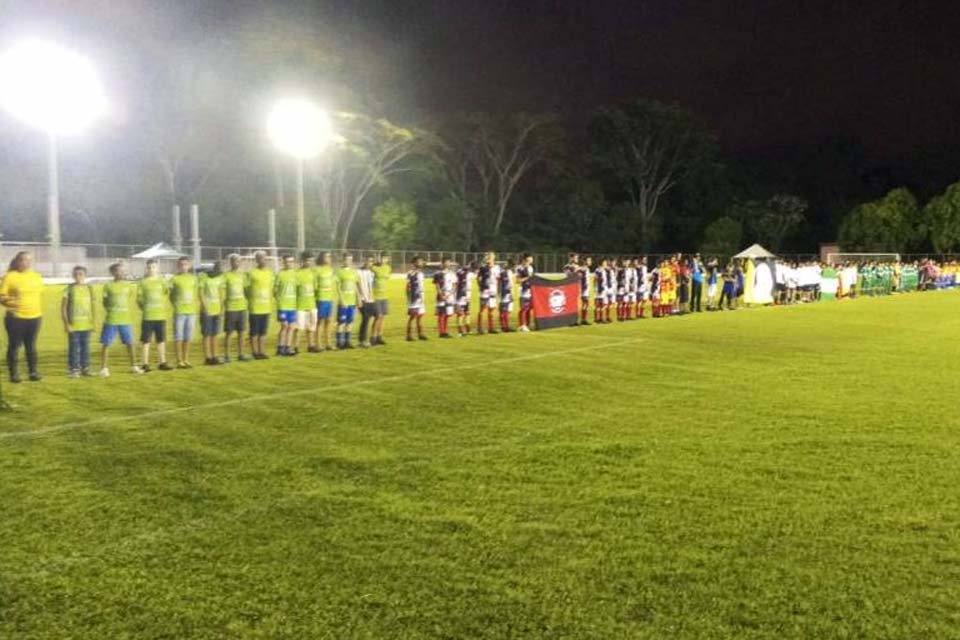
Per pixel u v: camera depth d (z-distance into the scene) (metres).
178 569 5.73
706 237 79.38
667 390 12.80
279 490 7.47
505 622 4.98
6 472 8.02
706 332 22.59
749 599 5.29
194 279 15.38
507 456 8.66
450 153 77.25
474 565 5.79
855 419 10.49
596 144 84.81
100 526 6.54
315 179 65.44
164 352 15.01
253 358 16.53
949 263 58.31
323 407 11.35
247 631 4.87
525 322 23.30
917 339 20.55
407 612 5.10
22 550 6.05
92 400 11.88
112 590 5.40
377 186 70.44
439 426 10.13
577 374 14.54
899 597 5.32
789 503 7.11
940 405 11.42
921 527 6.54
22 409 11.17
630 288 27.11
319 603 5.22
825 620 5.02
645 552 6.03
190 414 10.84
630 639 4.79
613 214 81.94
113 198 63.78
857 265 48.72
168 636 4.81
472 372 14.74
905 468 8.18
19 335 13.55
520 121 76.81
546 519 6.71
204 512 6.88
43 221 60.16
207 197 65.00
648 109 81.94
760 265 35.16
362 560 5.88
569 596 5.32
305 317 17.58
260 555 5.97
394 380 13.77
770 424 10.22
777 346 19.03
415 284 20.22
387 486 7.60
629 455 8.69
